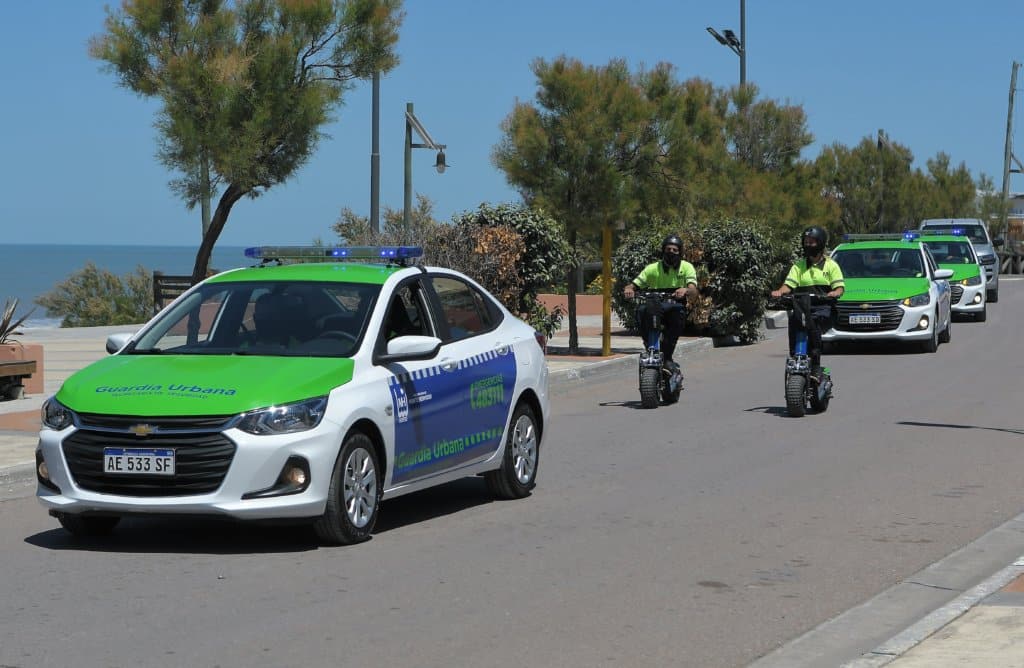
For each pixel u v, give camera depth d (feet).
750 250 101.91
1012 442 54.08
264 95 74.95
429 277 40.55
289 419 33.45
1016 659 24.84
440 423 38.52
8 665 25.12
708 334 104.22
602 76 89.61
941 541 36.29
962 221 169.89
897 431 57.41
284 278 39.11
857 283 96.37
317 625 27.89
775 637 27.43
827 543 36.04
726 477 46.44
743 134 152.76
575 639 27.12
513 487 42.55
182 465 32.94
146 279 181.78
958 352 96.07
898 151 209.67
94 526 36.29
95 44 75.15
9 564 33.35
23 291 399.85
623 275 105.09
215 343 37.63
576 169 87.35
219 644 26.53
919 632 26.94
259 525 37.88
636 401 69.41
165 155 75.61
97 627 27.68
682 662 25.75
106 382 34.65
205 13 76.84
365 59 78.33
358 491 35.40
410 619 28.43
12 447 49.96
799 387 61.72
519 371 42.83
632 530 37.70
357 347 36.40
